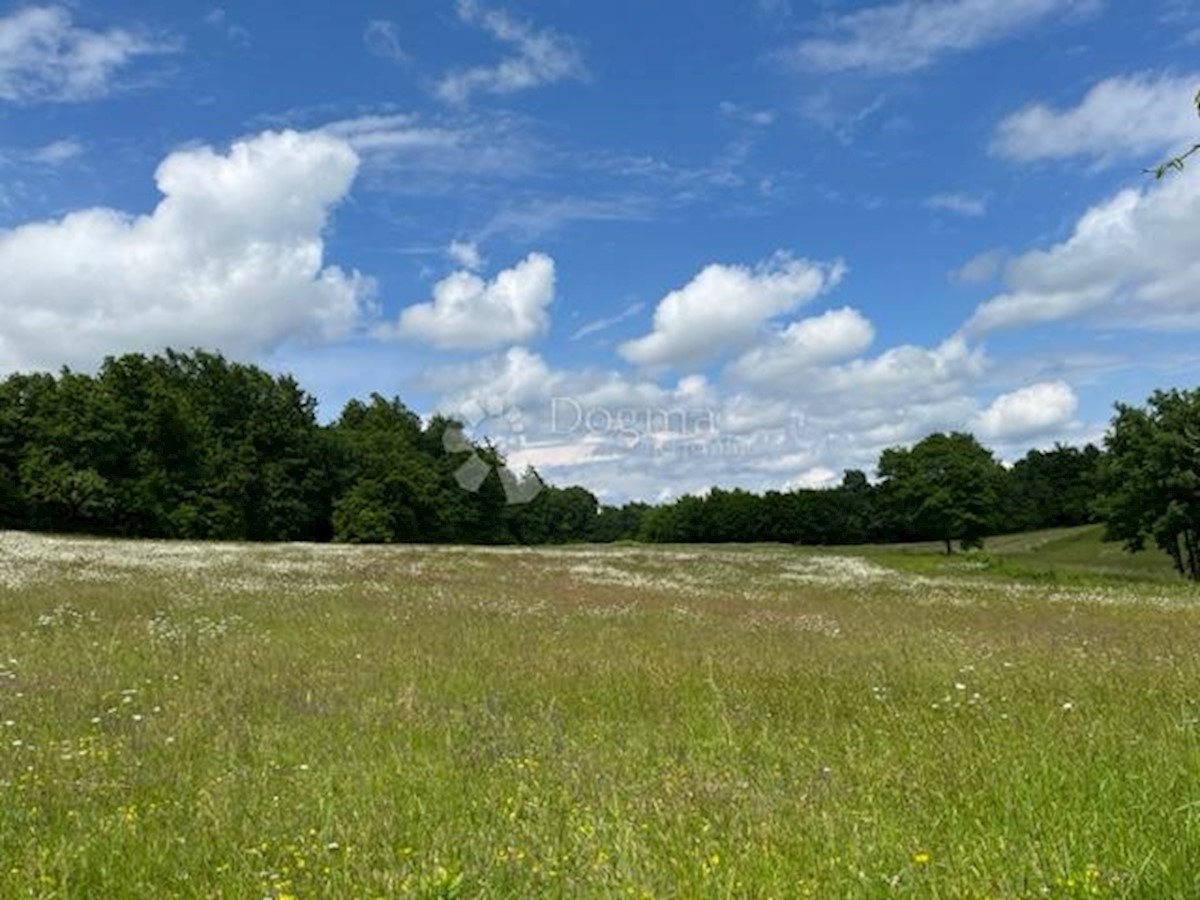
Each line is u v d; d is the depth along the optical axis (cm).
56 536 5088
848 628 2180
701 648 1725
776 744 920
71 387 7369
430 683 1288
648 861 550
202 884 554
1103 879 484
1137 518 6116
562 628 2039
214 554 4003
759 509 13662
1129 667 1342
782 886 514
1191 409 5938
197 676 1303
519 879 530
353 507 9031
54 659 1412
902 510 8181
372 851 595
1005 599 3403
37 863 570
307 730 989
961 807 664
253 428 8938
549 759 856
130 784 776
